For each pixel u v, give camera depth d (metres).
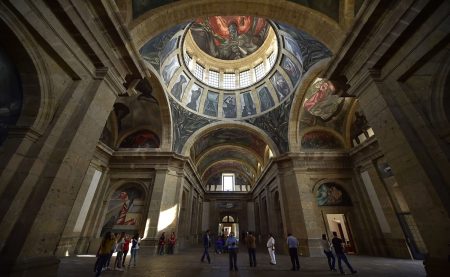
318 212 14.60
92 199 14.66
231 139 23.05
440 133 4.66
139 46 7.35
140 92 15.41
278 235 17.30
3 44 4.06
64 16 4.68
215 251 16.70
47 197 4.23
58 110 4.87
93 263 9.41
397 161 5.16
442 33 4.49
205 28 18.28
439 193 4.30
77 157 5.00
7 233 3.77
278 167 16.62
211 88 19.53
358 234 14.11
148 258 11.80
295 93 15.59
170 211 15.33
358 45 6.20
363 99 6.29
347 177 15.30
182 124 18.05
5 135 4.26
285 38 14.41
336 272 7.76
